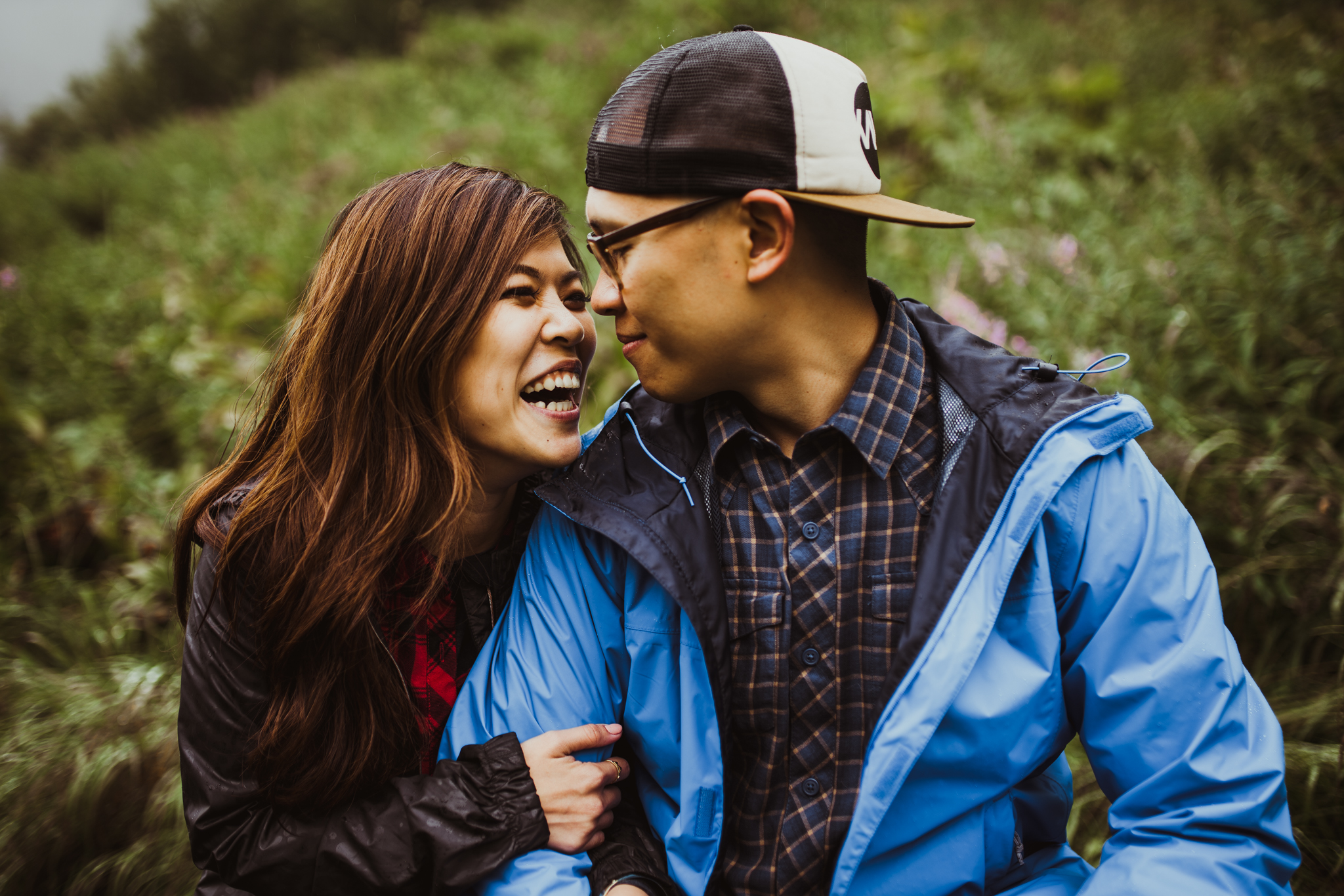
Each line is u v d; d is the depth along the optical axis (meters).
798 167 0.97
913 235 3.97
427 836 1.07
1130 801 0.98
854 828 0.98
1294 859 0.93
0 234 8.48
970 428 1.04
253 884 1.12
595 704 1.17
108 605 2.91
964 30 6.80
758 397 1.10
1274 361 2.70
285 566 1.15
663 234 0.98
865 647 1.07
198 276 5.24
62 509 3.31
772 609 1.09
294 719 1.11
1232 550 2.27
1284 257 2.84
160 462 3.80
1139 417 0.99
